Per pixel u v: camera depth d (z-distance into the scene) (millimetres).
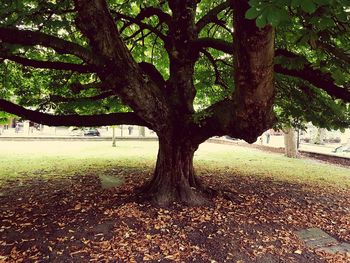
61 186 8398
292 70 4840
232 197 7312
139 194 6930
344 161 17156
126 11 8250
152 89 5543
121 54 4648
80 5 4012
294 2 1768
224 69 8781
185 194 6645
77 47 4352
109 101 8172
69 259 4375
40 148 18844
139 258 4484
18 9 4730
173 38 6508
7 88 8844
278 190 8805
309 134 38469
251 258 4691
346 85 4352
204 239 5156
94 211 6078
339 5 2186
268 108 4305
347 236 5785
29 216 5891
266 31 2895
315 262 4703
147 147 21250
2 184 8633
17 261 4277
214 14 6762
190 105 6582
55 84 8008
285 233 5652
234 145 25688
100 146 21109
